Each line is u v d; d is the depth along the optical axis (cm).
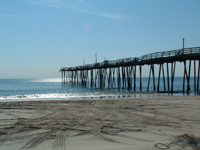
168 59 2367
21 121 993
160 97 2048
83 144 626
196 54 1973
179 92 2853
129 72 3347
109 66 3731
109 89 3900
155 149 534
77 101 1797
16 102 1747
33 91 3806
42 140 681
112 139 675
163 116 1085
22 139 695
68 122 963
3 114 1191
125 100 1831
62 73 6819
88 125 895
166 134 722
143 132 758
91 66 4431
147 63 2847
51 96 2647
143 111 1248
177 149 530
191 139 602
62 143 642
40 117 1098
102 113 1204
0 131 801
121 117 1073
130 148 553
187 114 1136
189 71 2316
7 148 603
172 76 2502
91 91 3541
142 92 2959
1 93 3344
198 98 1894
